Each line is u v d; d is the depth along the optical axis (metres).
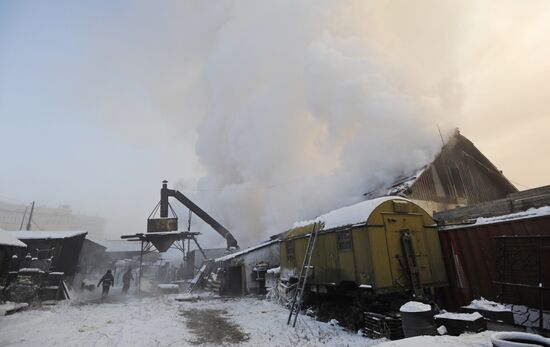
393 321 7.95
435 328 6.42
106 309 14.70
